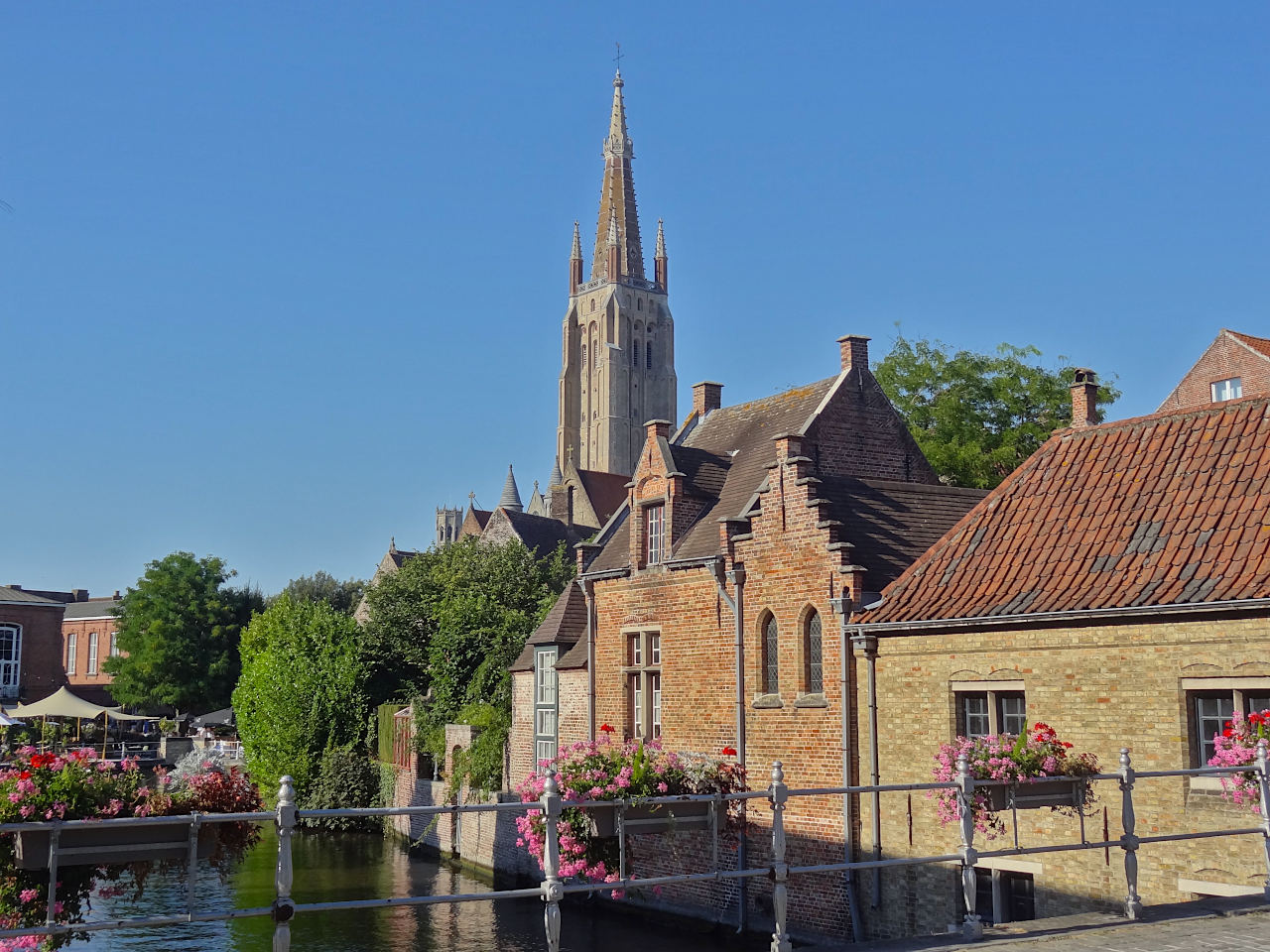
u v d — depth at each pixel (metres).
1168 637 18.72
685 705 28.45
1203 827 18.05
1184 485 20.95
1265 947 11.27
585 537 71.50
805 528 25.39
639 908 30.08
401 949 28.53
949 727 21.95
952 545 23.64
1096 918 12.75
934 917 22.12
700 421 35.88
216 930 30.80
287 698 53.25
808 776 24.97
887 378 51.69
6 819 11.07
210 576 88.31
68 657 103.44
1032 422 49.25
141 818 10.17
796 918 25.16
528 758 36.59
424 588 55.09
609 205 151.62
